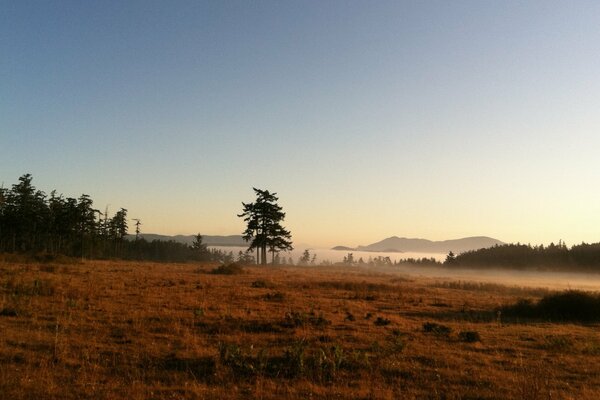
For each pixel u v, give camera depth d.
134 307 18.66
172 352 11.25
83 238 81.56
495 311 23.89
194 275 42.06
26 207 76.44
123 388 8.23
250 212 76.62
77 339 12.21
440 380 9.75
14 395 7.52
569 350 13.60
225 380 9.05
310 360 10.76
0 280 24.25
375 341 13.02
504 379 9.99
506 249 134.12
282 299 24.50
